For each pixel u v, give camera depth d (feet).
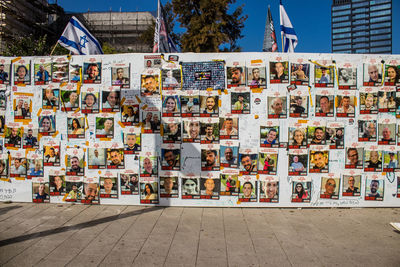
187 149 17.35
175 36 78.95
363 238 13.41
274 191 17.30
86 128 17.71
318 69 17.04
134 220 15.48
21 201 18.31
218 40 66.69
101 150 17.70
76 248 12.30
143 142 17.48
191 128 17.28
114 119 17.54
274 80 17.03
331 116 17.10
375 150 17.20
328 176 17.26
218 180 17.37
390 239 13.29
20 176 18.25
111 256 11.62
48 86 17.81
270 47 23.04
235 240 13.10
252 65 17.04
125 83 17.44
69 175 17.95
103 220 15.48
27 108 18.02
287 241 13.04
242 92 17.10
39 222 15.20
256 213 16.58
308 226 14.76
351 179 17.29
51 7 95.81
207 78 17.16
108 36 106.63
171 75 17.25
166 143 17.38
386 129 17.16
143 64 17.34
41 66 17.83
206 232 13.98
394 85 17.10
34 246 12.48
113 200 17.84
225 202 17.40
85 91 17.61
